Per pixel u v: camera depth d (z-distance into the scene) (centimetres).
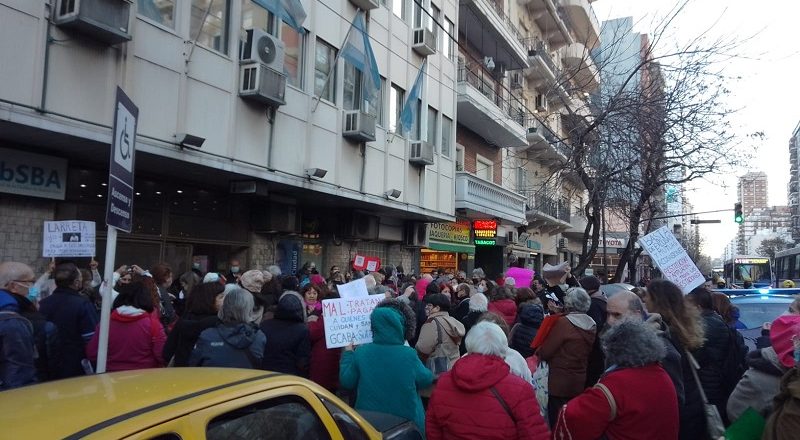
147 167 1077
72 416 212
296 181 1269
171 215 1198
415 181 1773
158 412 218
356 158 1490
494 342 360
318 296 765
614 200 1819
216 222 1309
